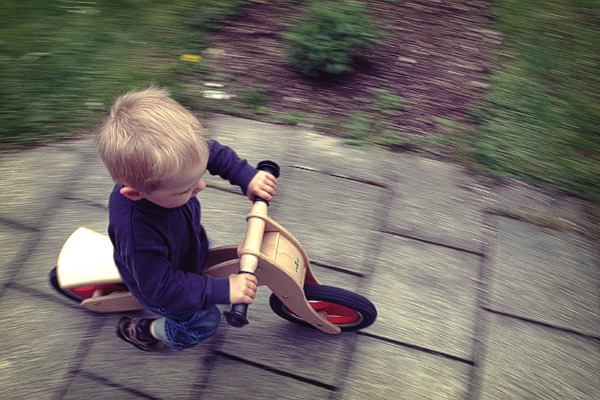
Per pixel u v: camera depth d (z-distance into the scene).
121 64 3.60
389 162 3.16
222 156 1.91
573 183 3.11
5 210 2.77
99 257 2.18
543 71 3.82
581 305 2.60
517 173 3.15
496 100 3.57
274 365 2.34
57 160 3.02
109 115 1.56
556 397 2.29
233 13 4.12
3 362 2.26
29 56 3.57
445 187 3.06
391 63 3.82
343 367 2.34
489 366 2.36
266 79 3.62
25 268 2.56
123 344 2.36
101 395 2.21
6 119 3.17
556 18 4.33
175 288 1.66
